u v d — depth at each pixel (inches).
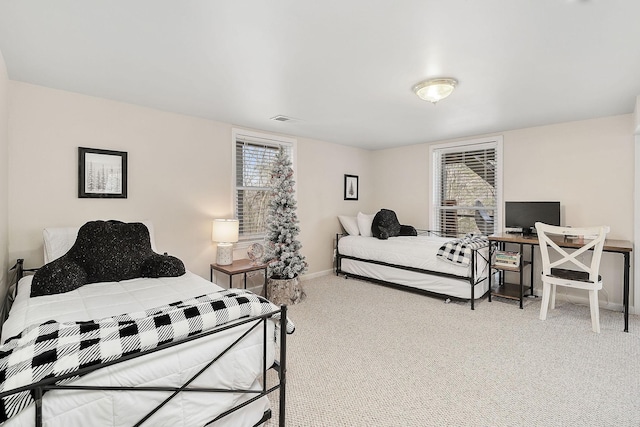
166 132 134.0
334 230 208.2
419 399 75.6
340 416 69.6
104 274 93.5
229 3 61.4
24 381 38.5
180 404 51.4
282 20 67.3
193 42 76.9
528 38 74.2
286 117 143.6
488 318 127.8
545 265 125.8
